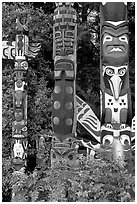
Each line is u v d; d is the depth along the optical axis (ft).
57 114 20.62
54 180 17.30
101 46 22.59
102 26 22.71
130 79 36.50
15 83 27.30
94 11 39.60
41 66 35.09
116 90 21.49
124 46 21.98
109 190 17.21
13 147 26.27
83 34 36.68
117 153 20.59
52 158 20.34
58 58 21.30
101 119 21.81
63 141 20.30
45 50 36.50
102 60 22.25
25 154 26.35
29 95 32.50
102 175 17.43
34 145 32.01
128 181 17.42
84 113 27.20
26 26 28.55
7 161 27.96
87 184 17.20
